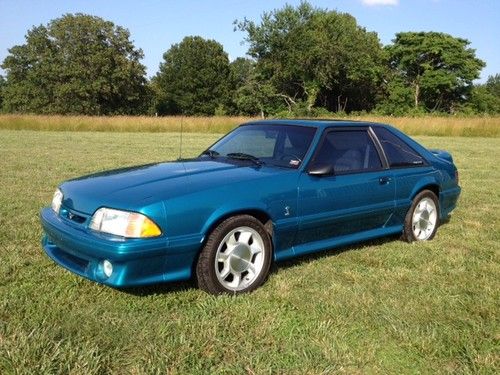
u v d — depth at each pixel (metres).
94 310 3.50
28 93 66.88
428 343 3.18
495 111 60.50
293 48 51.91
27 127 29.14
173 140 21.53
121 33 66.88
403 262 4.88
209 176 4.14
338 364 2.93
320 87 53.75
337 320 3.49
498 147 20.31
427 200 5.68
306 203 4.34
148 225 3.51
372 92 59.06
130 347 3.00
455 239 5.81
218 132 29.73
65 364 2.72
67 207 3.95
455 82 57.47
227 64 78.50
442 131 29.33
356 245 5.41
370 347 3.15
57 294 3.80
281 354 3.01
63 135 24.27
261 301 3.80
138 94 68.38
